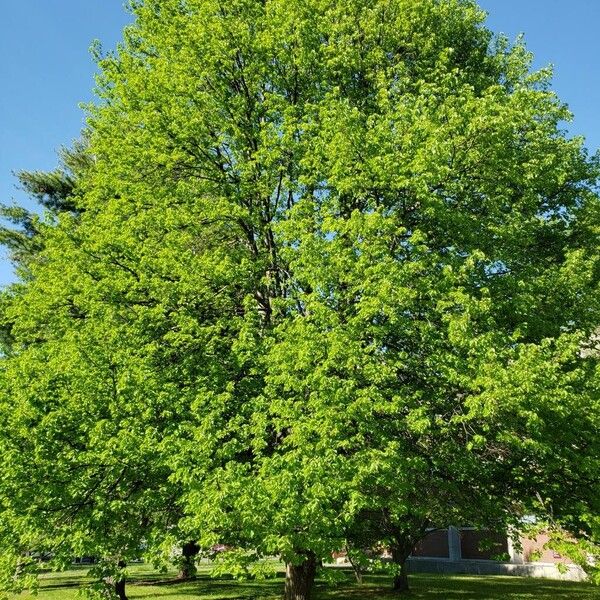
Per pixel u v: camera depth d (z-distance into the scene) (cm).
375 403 983
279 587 2556
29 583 974
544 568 3091
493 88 1258
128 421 1055
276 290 1420
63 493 980
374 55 1458
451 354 1058
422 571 3662
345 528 1034
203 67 1488
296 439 977
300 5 1498
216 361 1223
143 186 1398
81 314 1316
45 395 1070
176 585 2683
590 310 1233
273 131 1391
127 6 1708
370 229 1096
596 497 1102
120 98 1557
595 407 1057
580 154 1477
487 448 1187
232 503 908
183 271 1207
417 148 1148
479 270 1238
